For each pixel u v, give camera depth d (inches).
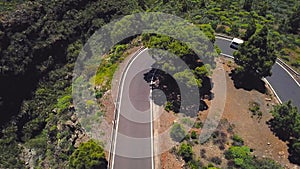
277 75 3014.3
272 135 2372.0
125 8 3939.5
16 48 3159.5
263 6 3880.4
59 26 3575.3
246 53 2736.2
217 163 2112.5
